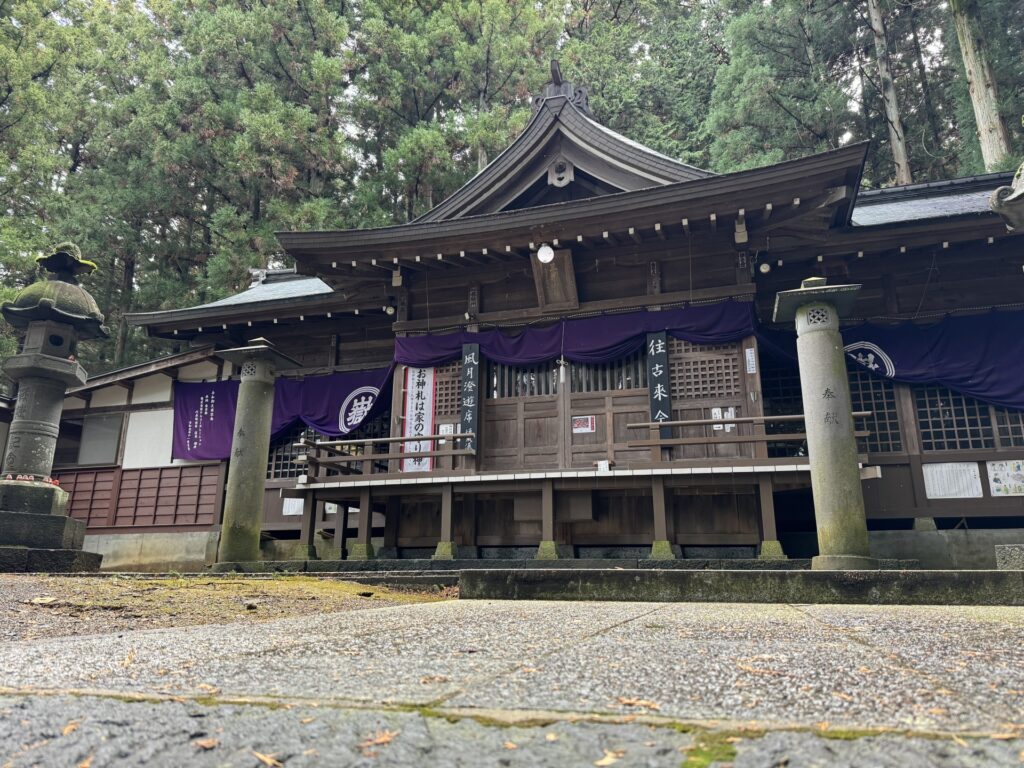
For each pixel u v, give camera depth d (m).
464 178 23.30
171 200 22.56
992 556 10.27
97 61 23.89
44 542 9.69
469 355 11.95
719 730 1.25
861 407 11.53
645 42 31.80
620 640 2.60
